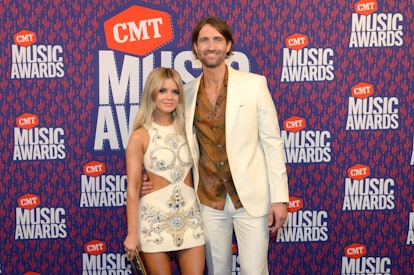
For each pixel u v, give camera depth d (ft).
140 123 7.36
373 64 8.99
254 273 7.66
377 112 9.09
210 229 7.79
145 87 7.30
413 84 9.03
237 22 8.91
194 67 9.01
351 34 8.93
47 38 8.86
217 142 7.48
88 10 8.84
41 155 9.11
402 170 9.21
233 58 8.99
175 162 7.30
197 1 8.86
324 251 9.43
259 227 7.62
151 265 7.38
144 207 7.39
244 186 7.43
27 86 8.96
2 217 9.23
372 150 9.18
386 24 8.91
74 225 9.30
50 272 9.41
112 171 9.21
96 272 9.43
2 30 8.82
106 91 9.02
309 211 9.33
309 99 9.07
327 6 8.87
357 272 9.48
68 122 9.06
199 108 7.55
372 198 9.29
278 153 7.42
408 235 9.37
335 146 9.17
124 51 8.95
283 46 8.96
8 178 9.14
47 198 9.22
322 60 8.99
